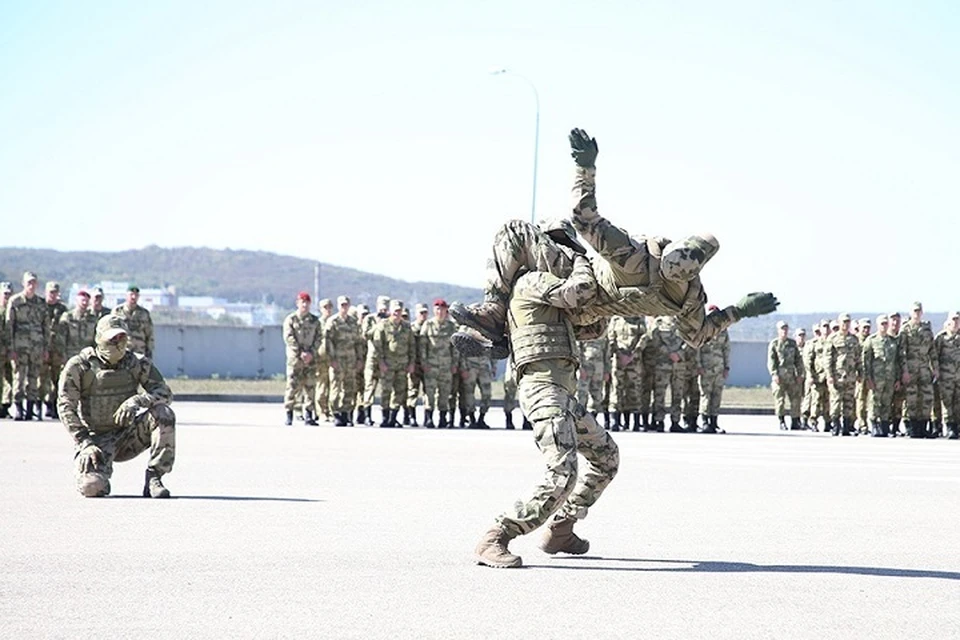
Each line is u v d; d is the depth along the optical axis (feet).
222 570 25.98
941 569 27.53
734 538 31.81
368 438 70.23
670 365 89.66
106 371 39.40
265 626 20.85
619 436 80.12
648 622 21.59
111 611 21.91
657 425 90.89
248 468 48.88
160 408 39.09
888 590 24.99
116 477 44.65
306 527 32.40
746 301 26.78
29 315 85.10
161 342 183.52
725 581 25.67
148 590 23.80
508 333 27.89
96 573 25.45
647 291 25.99
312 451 58.44
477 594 23.84
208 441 64.69
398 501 38.34
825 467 54.49
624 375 90.33
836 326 97.35
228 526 32.40
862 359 92.94
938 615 22.63
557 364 27.22
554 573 26.32
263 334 189.16
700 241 25.79
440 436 73.82
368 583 24.79
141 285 626.23
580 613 22.26
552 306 27.14
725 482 46.57
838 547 30.55
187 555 27.76
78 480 38.52
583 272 26.32
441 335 90.22
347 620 21.38
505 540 26.94
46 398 90.22
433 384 90.12
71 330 85.87
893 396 93.56
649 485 45.01
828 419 97.81
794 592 24.63
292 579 25.09
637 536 31.96
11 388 87.10
